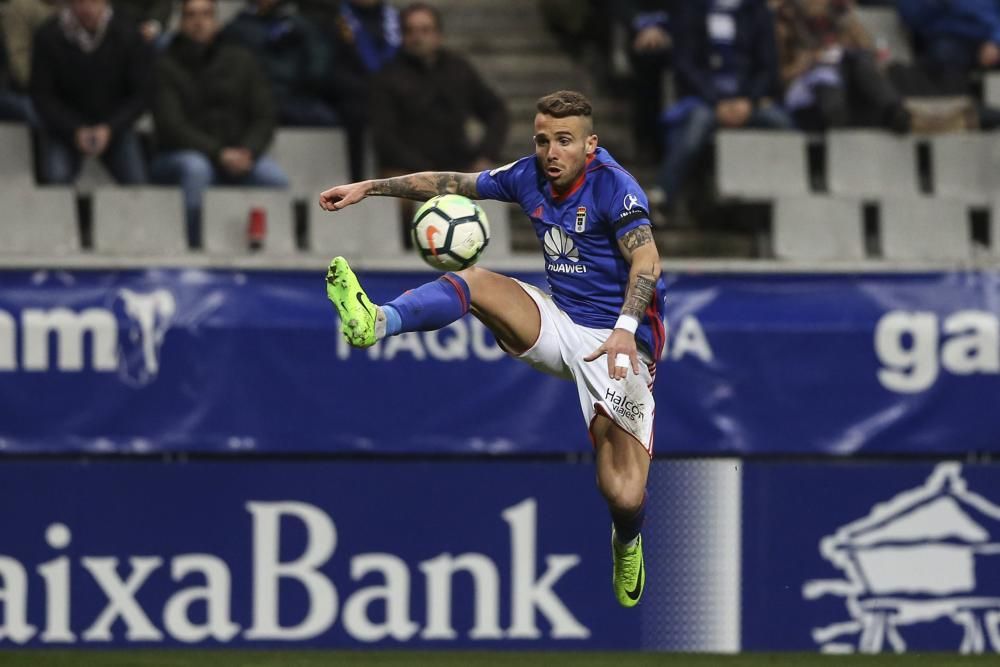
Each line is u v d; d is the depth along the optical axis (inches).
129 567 941.8
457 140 1112.2
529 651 960.9
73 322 941.2
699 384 970.1
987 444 979.9
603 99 1305.4
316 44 1172.5
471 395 965.2
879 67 1259.8
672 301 975.6
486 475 962.7
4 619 933.2
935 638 975.6
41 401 938.1
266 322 953.5
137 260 996.6
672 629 967.6
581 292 633.0
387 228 1104.8
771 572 971.9
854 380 977.5
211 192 1078.4
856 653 970.7
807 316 978.1
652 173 1257.4
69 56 1072.8
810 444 973.8
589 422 647.8
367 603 955.3
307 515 953.5
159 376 946.7
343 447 956.6
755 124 1176.8
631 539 664.4
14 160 1107.9
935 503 975.6
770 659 950.4
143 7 1232.8
